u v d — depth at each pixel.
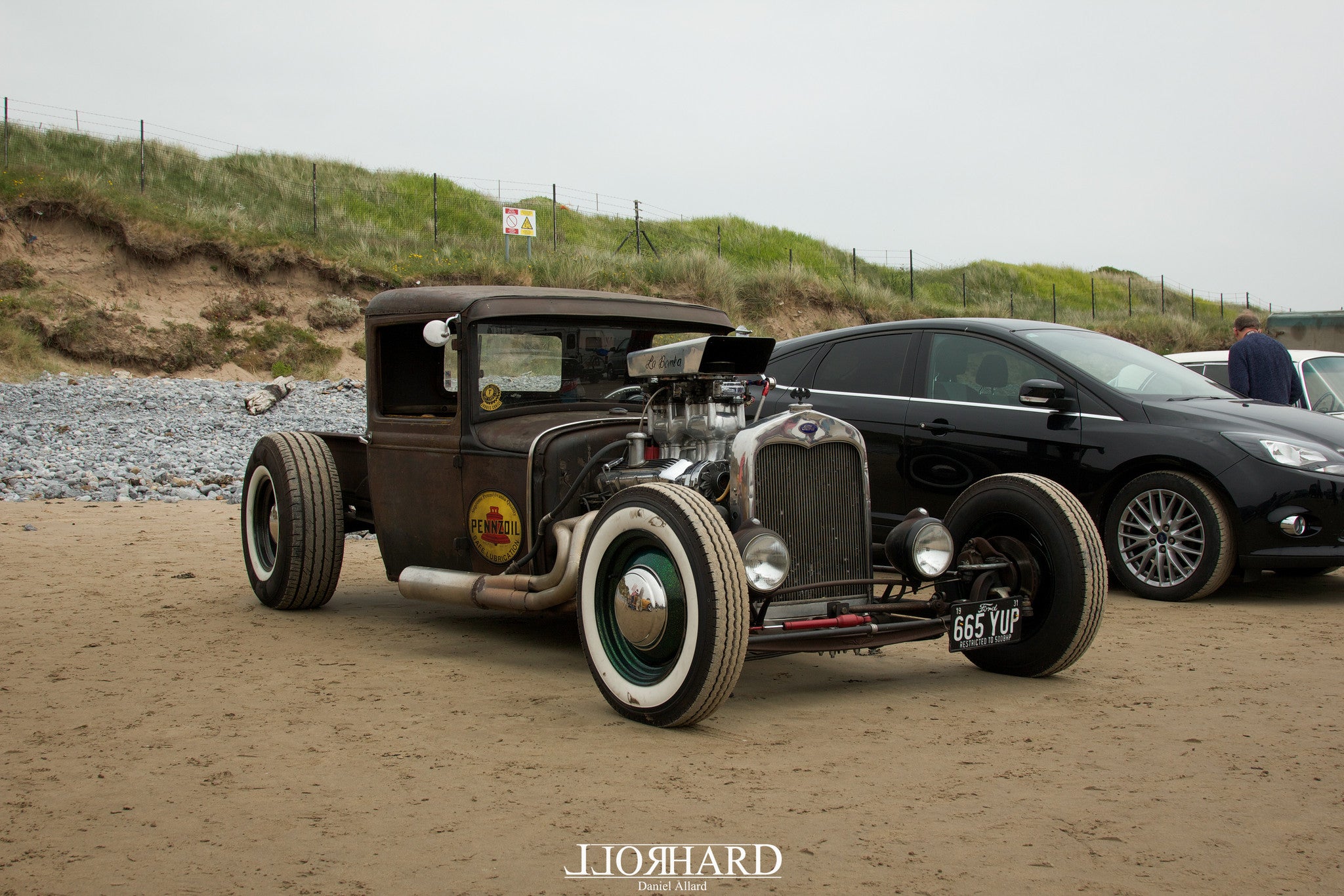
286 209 27.47
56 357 20.11
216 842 2.54
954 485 6.36
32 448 12.28
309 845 2.52
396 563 5.22
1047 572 4.13
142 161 25.77
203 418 15.66
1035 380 6.00
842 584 3.89
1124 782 2.98
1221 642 4.86
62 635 4.90
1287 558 5.61
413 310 4.95
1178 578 5.87
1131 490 5.99
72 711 3.67
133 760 3.15
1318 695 3.93
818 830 2.61
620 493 3.68
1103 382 6.21
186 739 3.35
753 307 26.23
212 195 26.73
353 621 5.38
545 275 24.27
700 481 3.90
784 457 3.81
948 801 2.82
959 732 3.47
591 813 2.72
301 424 15.34
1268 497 5.61
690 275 25.69
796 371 7.16
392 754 3.20
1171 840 2.56
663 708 3.44
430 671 4.30
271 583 5.48
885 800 2.82
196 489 10.56
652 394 4.25
